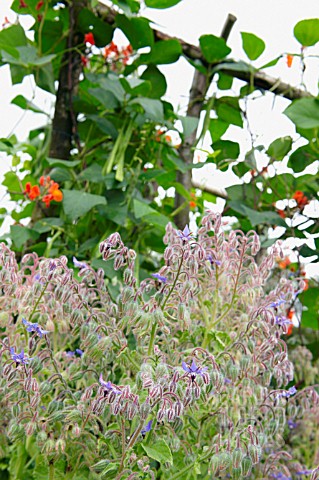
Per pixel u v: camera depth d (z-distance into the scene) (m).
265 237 3.38
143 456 1.92
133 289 1.94
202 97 3.52
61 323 2.16
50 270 1.96
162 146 3.48
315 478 1.98
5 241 3.39
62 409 1.92
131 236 3.21
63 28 3.43
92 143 3.33
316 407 2.53
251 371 2.10
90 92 3.22
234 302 2.23
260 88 3.53
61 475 2.06
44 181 3.00
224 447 1.93
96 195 2.93
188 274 1.94
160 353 1.88
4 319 2.04
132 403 1.70
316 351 3.41
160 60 3.38
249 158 3.44
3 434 2.16
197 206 3.86
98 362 2.05
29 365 1.89
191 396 1.74
